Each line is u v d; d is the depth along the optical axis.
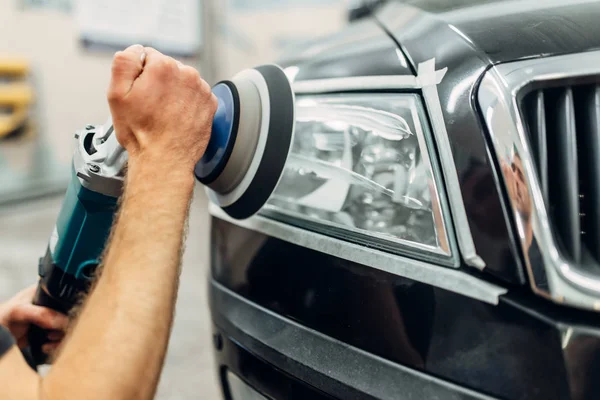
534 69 0.81
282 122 0.91
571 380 0.72
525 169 0.77
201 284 2.84
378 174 0.95
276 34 5.72
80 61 4.87
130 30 5.12
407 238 0.88
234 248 1.16
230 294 1.16
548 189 0.82
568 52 0.83
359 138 0.99
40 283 1.01
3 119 4.49
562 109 0.81
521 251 0.77
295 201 1.05
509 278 0.77
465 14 1.03
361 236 0.93
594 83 0.80
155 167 0.70
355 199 0.96
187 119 0.73
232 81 0.94
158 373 0.67
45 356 1.08
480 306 0.78
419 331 0.83
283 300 1.02
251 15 5.78
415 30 1.06
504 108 0.80
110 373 0.62
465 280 0.80
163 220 0.69
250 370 1.08
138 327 0.65
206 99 0.77
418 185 0.89
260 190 0.92
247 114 0.90
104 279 0.68
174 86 0.73
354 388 0.88
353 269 0.91
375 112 0.98
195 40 5.61
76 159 0.86
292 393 0.98
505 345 0.76
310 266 0.98
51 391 0.62
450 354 0.80
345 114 1.02
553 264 0.75
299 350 0.96
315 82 1.09
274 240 1.05
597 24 0.88
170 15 5.36
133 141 0.73
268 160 0.91
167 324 0.67
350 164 0.99
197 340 2.27
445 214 0.84
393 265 0.87
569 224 0.79
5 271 2.96
